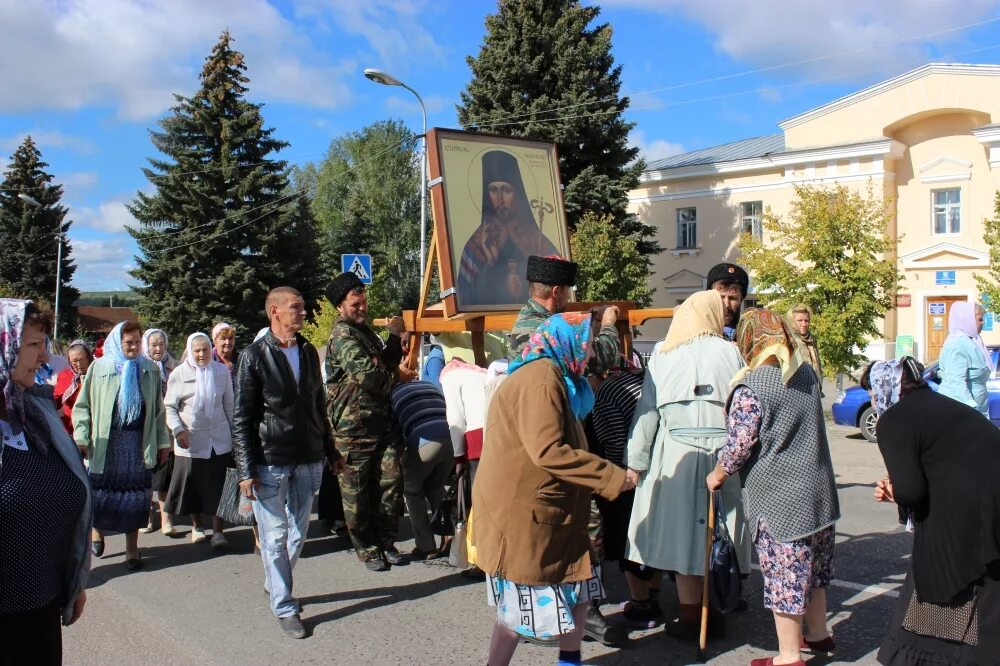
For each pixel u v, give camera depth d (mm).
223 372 6926
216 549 6676
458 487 5520
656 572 4695
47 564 2635
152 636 4633
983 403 6219
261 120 34281
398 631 4664
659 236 32562
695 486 4227
